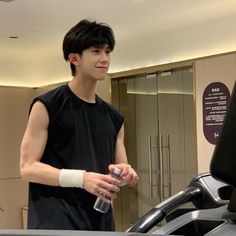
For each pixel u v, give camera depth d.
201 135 4.82
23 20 4.91
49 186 1.58
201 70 4.80
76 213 1.57
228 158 0.74
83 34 1.58
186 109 5.20
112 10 4.55
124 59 5.71
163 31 5.26
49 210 1.56
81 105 1.65
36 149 1.57
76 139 1.62
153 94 5.55
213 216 0.93
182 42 5.07
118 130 1.80
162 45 5.28
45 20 4.92
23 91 6.92
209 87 4.73
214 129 4.69
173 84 5.33
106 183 1.40
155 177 5.64
